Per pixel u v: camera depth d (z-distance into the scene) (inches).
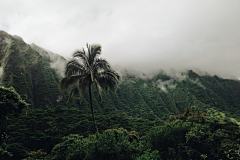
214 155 316.2
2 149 404.2
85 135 824.3
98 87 522.3
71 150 291.3
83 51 545.6
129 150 236.7
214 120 558.6
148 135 364.8
